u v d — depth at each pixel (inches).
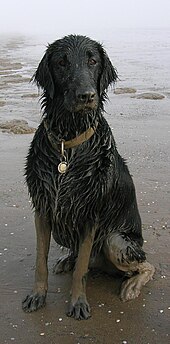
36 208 78.2
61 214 77.1
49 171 76.0
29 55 467.8
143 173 125.4
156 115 191.6
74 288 78.0
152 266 85.0
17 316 76.5
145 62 395.2
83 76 72.8
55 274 85.7
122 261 80.6
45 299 79.0
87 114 75.0
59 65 74.8
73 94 72.1
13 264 88.0
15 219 102.4
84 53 74.7
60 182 75.8
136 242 82.3
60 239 81.4
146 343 71.6
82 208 76.3
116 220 80.8
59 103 75.3
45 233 78.7
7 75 317.4
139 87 265.6
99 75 77.6
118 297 80.5
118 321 75.6
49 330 74.0
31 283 83.4
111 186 77.9
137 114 193.9
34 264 88.0
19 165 130.6
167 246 93.3
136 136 159.0
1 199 111.4
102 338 72.5
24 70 345.1
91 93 71.4
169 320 75.5
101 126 77.6
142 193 114.0
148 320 75.7
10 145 148.0
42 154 76.5
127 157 136.9
